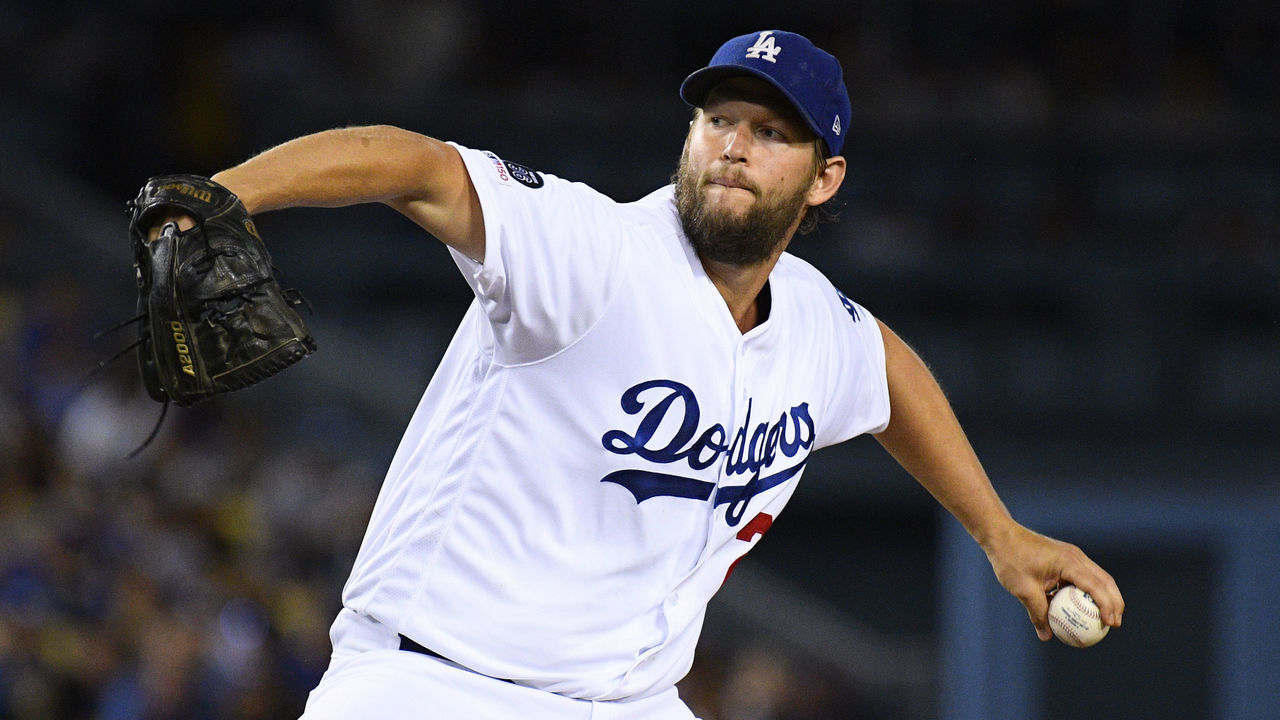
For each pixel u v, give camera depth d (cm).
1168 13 5031
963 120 4850
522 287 878
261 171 797
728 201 955
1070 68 5016
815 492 4328
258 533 3359
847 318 1131
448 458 958
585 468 938
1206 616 3825
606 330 918
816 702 3803
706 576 1032
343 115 4922
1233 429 3988
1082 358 4378
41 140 5009
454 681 941
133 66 5159
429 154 848
